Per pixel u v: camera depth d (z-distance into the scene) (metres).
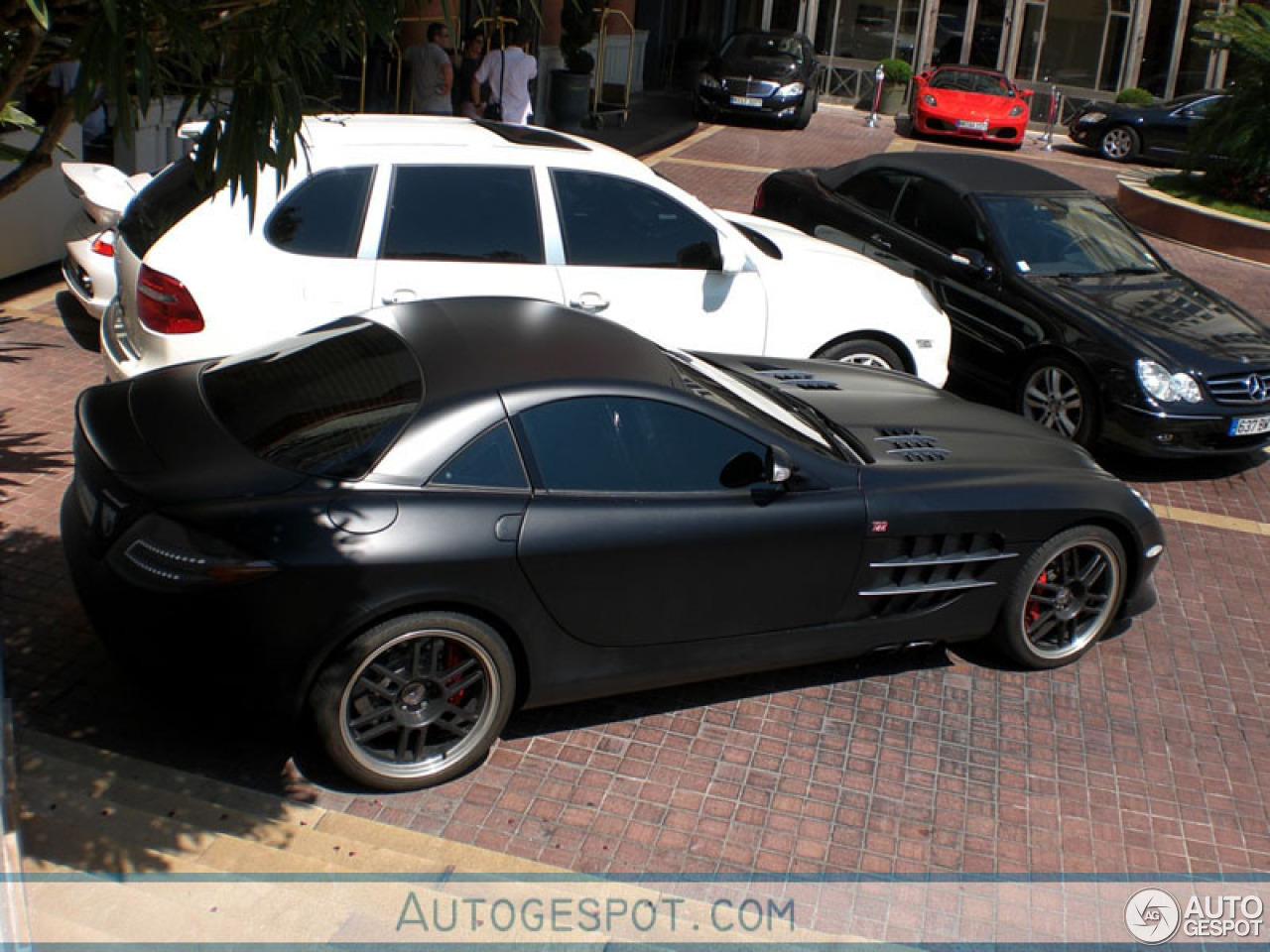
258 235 5.96
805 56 22.75
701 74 22.19
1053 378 8.08
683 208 6.81
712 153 18.67
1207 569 6.72
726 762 4.56
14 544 5.46
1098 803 4.55
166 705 4.13
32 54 2.88
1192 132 16.92
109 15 2.55
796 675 5.19
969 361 8.68
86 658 4.71
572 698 4.49
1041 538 5.12
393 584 3.91
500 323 4.73
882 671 5.29
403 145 6.29
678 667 4.62
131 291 5.98
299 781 4.21
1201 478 8.11
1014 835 4.32
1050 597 5.32
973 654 5.52
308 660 3.87
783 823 4.25
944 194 9.08
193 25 2.76
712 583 4.52
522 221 6.44
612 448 4.38
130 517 3.93
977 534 4.98
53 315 8.55
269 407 4.34
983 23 27.88
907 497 4.82
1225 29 15.91
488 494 4.12
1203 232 15.69
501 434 4.19
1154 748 4.95
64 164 7.93
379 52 14.12
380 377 4.36
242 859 3.64
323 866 3.67
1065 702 5.21
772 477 4.46
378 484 4.01
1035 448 5.53
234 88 3.01
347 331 4.76
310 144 6.18
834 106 27.67
